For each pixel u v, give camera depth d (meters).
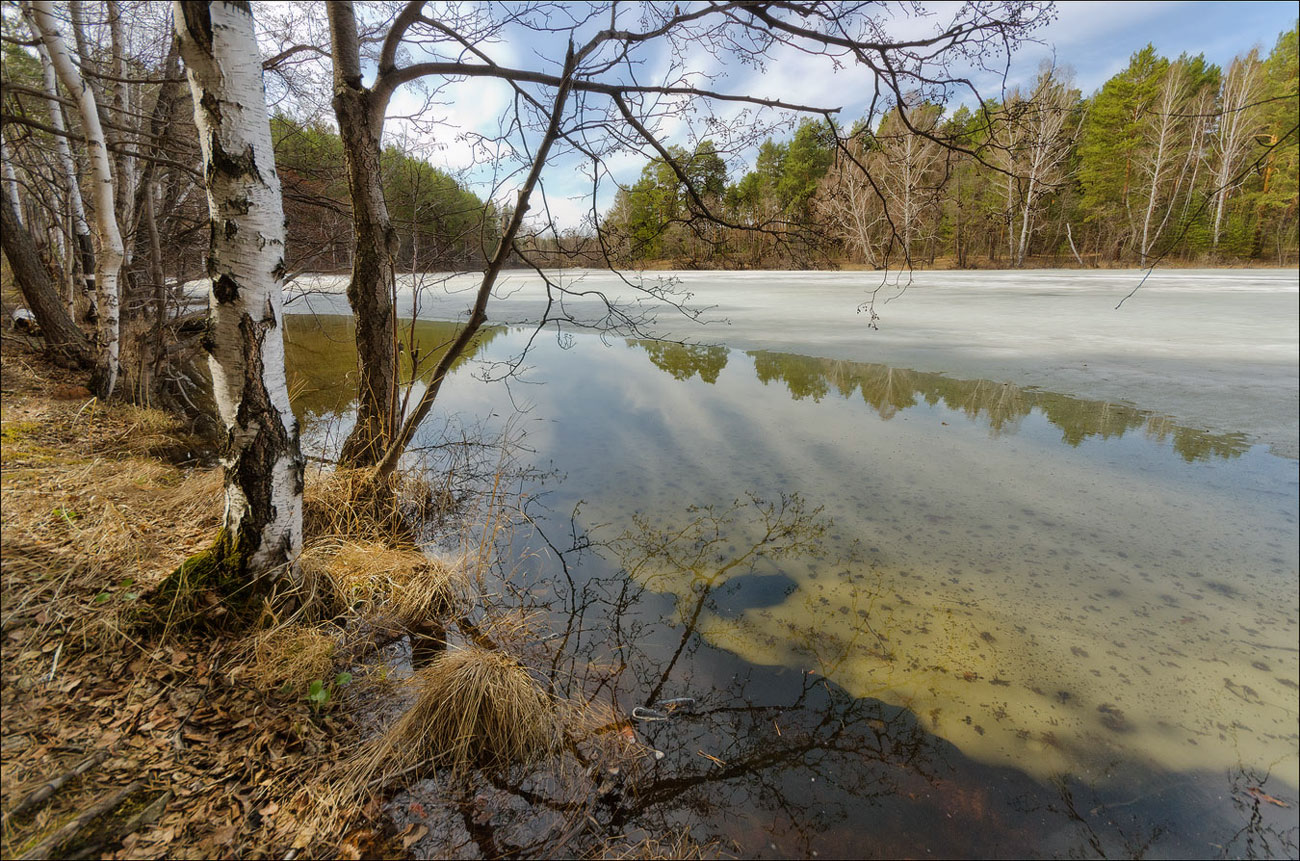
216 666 2.40
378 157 3.98
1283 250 29.50
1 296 9.90
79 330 7.24
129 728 2.03
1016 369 8.68
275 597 2.74
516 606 3.40
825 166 32.59
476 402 7.73
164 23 5.57
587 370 9.66
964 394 7.71
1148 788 2.27
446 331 13.04
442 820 1.98
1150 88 28.77
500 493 4.91
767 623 3.27
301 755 2.11
